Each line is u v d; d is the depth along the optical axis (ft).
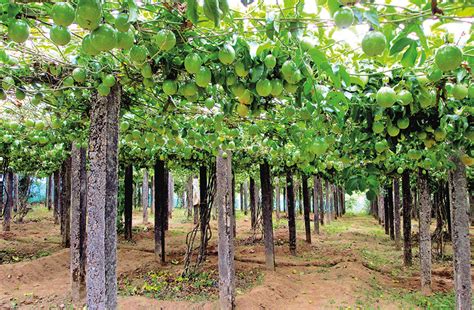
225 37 7.42
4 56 9.27
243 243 39.14
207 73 7.59
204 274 25.79
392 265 30.27
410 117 10.60
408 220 29.91
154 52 7.45
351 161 13.96
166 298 20.97
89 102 13.55
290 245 33.14
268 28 6.41
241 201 89.76
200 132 16.06
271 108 11.37
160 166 28.71
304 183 39.52
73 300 19.51
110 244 9.86
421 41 6.09
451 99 10.11
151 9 6.64
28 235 41.09
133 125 15.34
